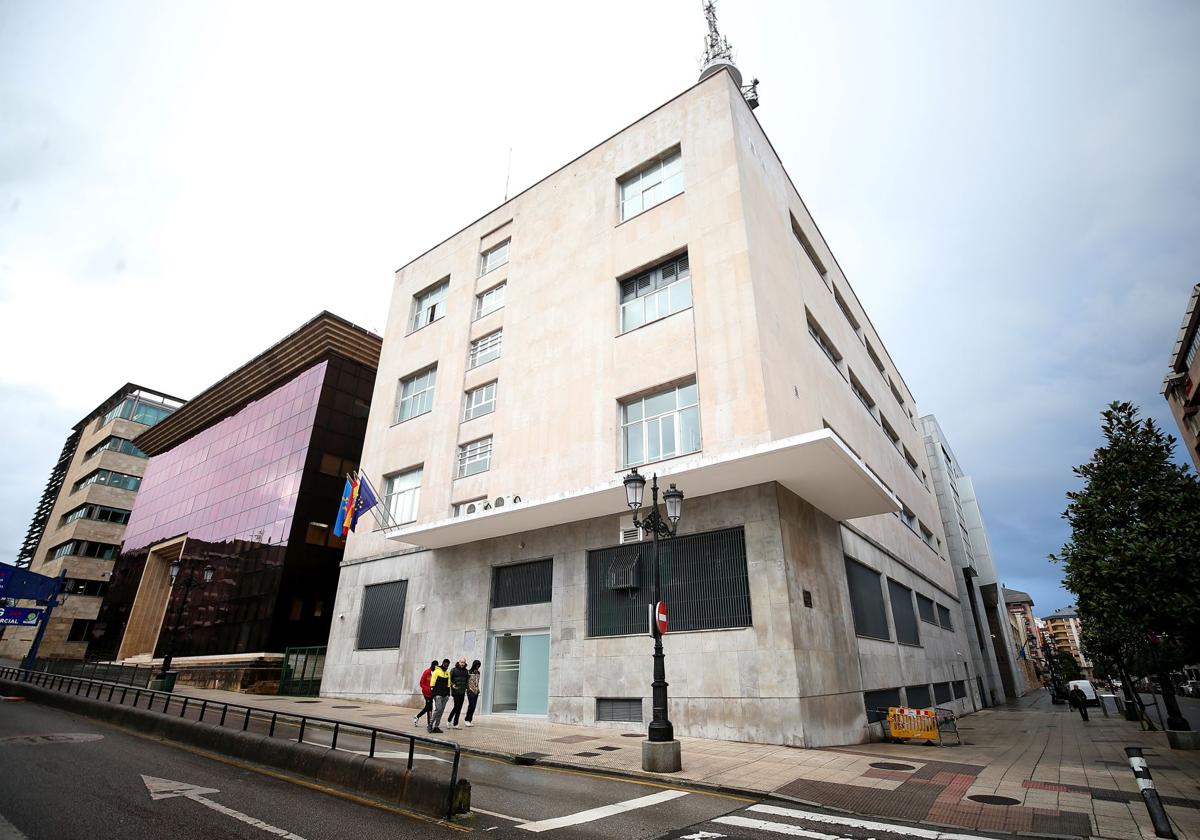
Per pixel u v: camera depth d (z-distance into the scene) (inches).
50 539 2426.2
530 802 309.3
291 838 241.4
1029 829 267.7
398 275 1195.9
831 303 1018.7
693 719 537.6
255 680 1032.8
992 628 1952.5
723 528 581.3
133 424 2422.5
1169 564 433.7
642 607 608.4
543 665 676.7
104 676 1120.8
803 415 696.4
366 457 1048.8
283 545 1195.3
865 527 826.8
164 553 1621.6
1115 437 518.9
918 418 1750.7
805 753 457.4
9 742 428.8
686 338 677.3
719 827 269.3
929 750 529.0
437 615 792.3
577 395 757.9
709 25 1184.2
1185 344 1222.9
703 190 738.8
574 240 869.8
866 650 690.8
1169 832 249.3
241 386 1578.5
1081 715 969.5
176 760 386.9
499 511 668.1
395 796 298.7
